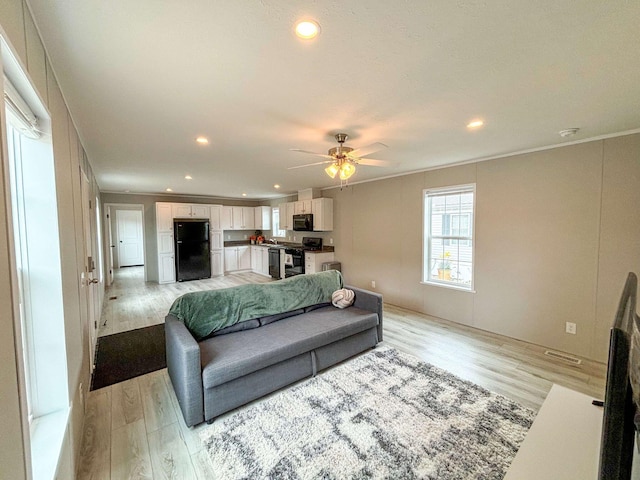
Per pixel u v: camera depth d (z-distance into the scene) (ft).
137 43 4.47
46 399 4.75
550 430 3.67
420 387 8.09
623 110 7.11
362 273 18.17
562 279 10.17
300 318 10.14
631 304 2.80
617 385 1.99
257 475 5.33
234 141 9.53
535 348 10.61
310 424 6.64
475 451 5.82
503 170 11.52
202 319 8.48
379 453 5.79
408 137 9.21
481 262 12.37
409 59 4.96
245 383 7.22
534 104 6.76
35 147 4.56
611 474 1.98
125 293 19.61
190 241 23.89
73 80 5.50
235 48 4.63
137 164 12.89
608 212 9.12
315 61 5.03
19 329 2.91
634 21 3.97
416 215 14.89
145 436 6.33
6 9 2.87
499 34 4.29
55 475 3.62
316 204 20.30
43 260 4.65
